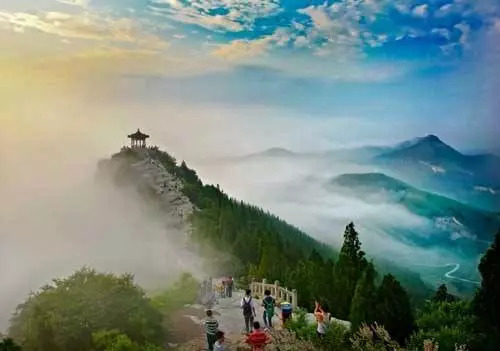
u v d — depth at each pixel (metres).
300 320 23.61
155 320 25.00
